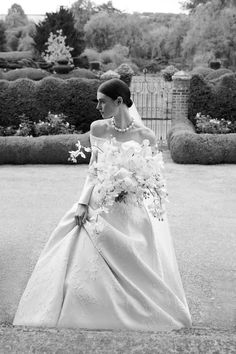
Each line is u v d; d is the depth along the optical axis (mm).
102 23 35188
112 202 2686
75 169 8867
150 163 2738
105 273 2686
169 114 15055
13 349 1711
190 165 9188
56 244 2988
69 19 27125
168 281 3027
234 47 26438
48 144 9312
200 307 3412
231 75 11594
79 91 11453
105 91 2854
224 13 26312
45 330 1873
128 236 2850
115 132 2965
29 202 6492
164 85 17281
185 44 28734
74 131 11414
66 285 2715
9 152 9375
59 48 21812
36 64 24203
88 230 2830
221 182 7781
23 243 4809
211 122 11164
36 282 2828
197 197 6805
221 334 1872
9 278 3912
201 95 11641
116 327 2588
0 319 3162
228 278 3961
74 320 2586
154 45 34969
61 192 7066
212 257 4453
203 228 5375
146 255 2904
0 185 7570
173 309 2779
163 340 1789
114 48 33875
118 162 2705
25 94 11422
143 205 3033
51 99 11453
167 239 3271
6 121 11469
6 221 5602
